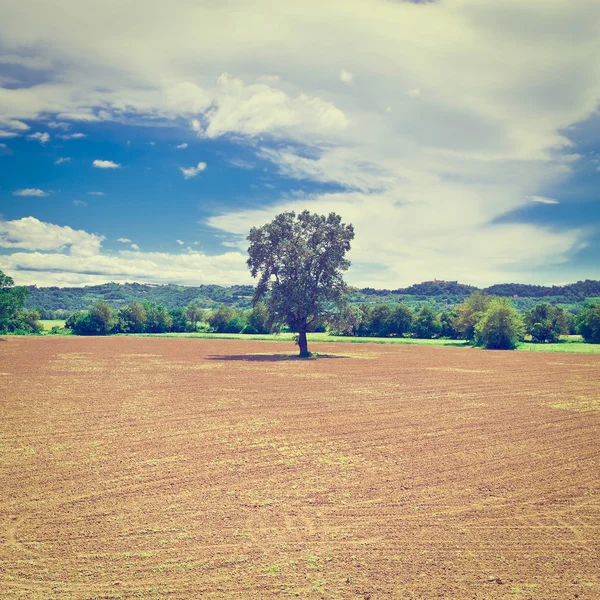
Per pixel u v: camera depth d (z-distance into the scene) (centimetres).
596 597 852
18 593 845
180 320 15550
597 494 1361
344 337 12525
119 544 1030
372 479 1469
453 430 2150
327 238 6094
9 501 1267
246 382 3741
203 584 879
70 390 3256
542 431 2142
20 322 13125
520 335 10100
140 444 1861
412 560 979
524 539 1080
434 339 12356
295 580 896
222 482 1427
